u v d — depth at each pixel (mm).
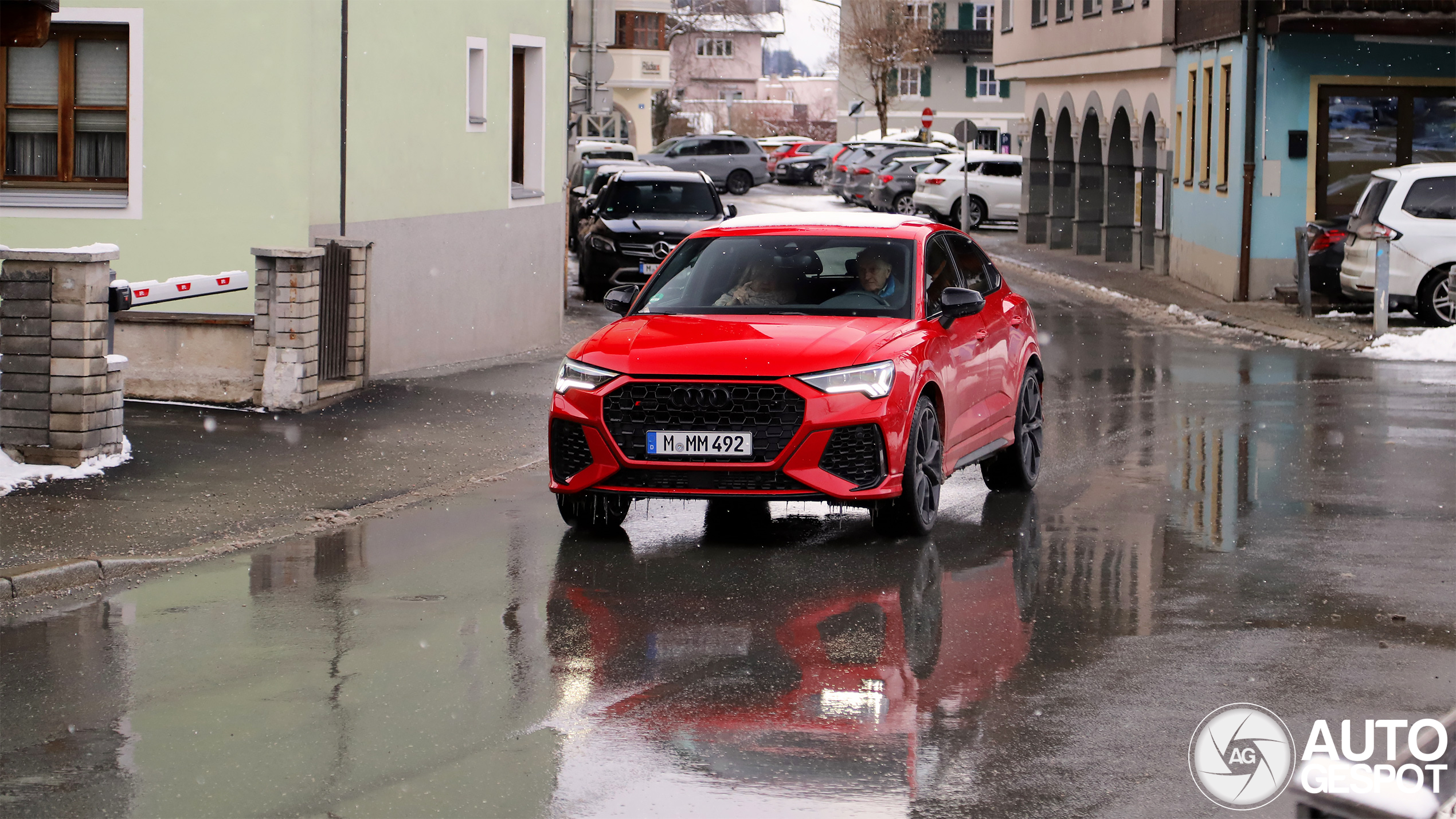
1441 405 15586
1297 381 17734
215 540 9500
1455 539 9664
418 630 7535
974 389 10742
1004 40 45906
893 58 84812
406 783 5461
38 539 9211
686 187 29047
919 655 7141
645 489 9430
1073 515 10586
